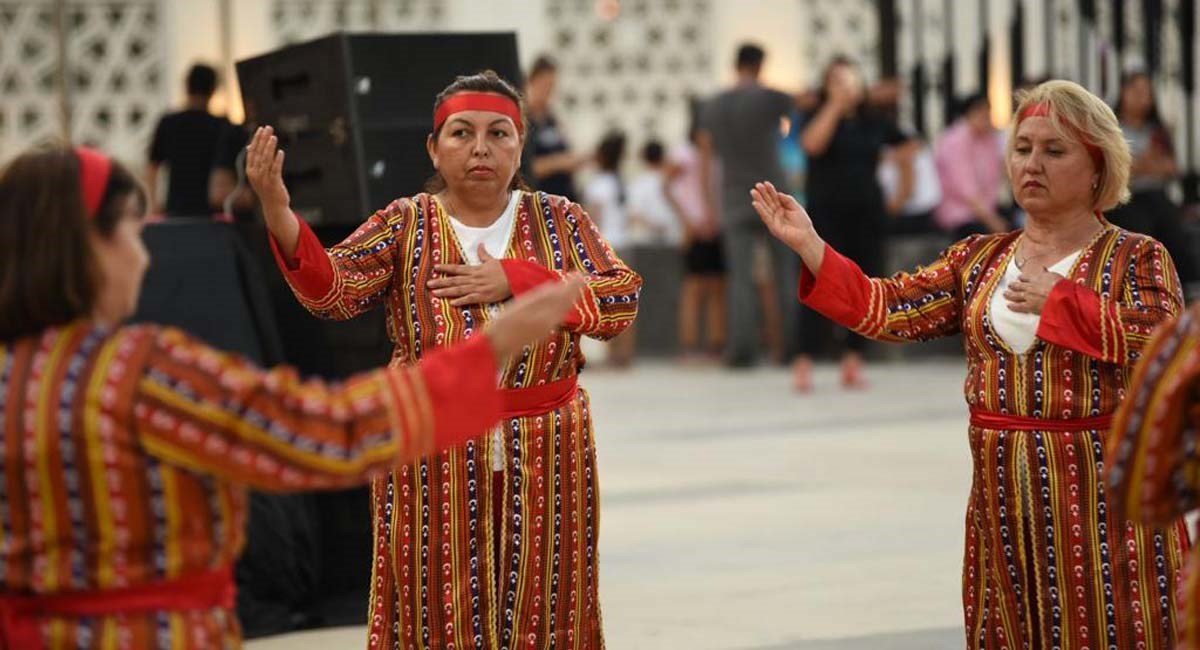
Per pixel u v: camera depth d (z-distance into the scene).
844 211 25.41
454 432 5.75
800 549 14.02
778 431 20.88
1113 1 24.80
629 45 34.69
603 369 30.20
